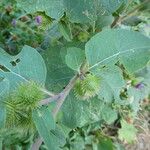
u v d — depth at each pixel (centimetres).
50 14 25
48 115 19
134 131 53
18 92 19
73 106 27
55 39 31
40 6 25
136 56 21
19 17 46
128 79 38
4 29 47
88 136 50
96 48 21
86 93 21
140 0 30
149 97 55
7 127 18
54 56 27
